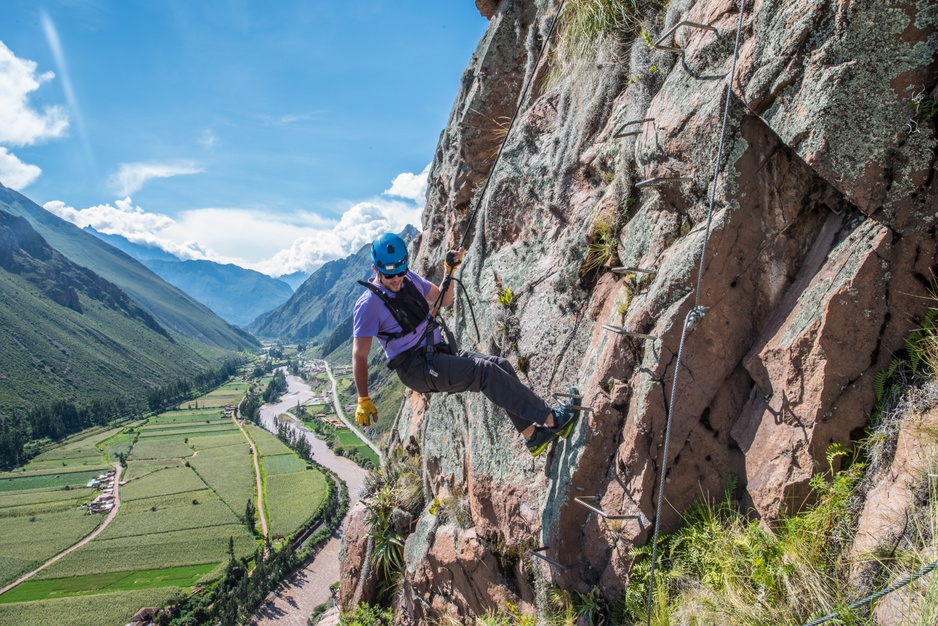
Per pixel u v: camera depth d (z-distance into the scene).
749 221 3.38
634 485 3.67
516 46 6.91
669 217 3.83
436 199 9.19
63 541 92.75
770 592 2.86
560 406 4.04
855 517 2.83
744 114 3.28
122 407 190.50
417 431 7.62
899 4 2.64
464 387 4.04
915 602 2.23
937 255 2.82
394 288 3.94
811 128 2.91
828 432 3.01
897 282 2.90
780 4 2.99
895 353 2.93
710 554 3.28
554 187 5.13
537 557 4.24
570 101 5.29
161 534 93.50
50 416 162.12
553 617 4.04
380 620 6.65
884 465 2.83
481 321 5.61
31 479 125.00
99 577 80.50
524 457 4.66
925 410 2.73
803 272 3.28
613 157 4.53
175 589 76.12
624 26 4.59
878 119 2.77
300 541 89.31
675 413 3.54
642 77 4.23
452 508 5.65
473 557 5.04
